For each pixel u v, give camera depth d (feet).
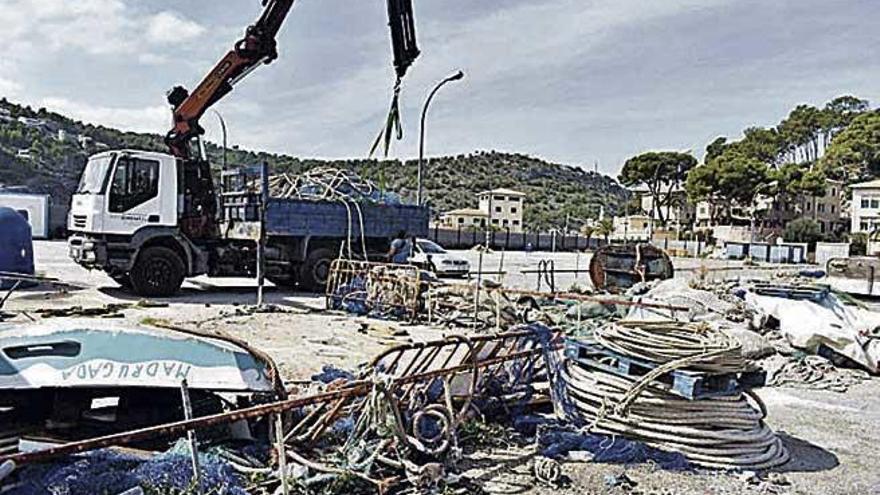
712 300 44.11
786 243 183.83
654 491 17.63
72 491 14.20
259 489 15.39
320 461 16.74
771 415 25.70
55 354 17.80
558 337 23.54
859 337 34.24
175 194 51.13
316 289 57.00
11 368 17.08
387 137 33.99
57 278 61.00
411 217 61.21
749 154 285.64
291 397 20.17
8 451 15.53
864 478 19.51
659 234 228.84
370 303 46.11
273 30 53.72
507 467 18.54
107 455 15.56
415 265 54.44
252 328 38.68
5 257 51.65
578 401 21.58
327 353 32.63
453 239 170.91
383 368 23.21
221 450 16.57
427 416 19.06
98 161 50.16
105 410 17.67
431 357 21.54
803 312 37.55
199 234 53.26
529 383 23.12
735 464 19.53
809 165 290.15
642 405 20.43
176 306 46.34
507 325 38.93
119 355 17.98
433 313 43.88
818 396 28.99
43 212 127.85
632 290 52.26
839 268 70.74
